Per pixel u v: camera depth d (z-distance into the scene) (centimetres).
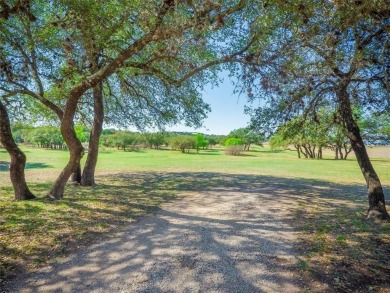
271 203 1011
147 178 1747
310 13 420
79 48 702
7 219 700
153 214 824
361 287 395
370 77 602
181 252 519
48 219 714
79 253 511
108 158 3844
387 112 670
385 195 1253
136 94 1292
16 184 950
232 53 754
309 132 902
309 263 473
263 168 2625
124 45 816
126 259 485
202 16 479
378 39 501
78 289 381
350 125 830
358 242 580
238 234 635
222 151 7269
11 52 855
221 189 1343
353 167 2844
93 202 943
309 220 769
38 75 993
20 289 380
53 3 623
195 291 377
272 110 763
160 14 523
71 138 970
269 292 377
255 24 516
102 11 619
